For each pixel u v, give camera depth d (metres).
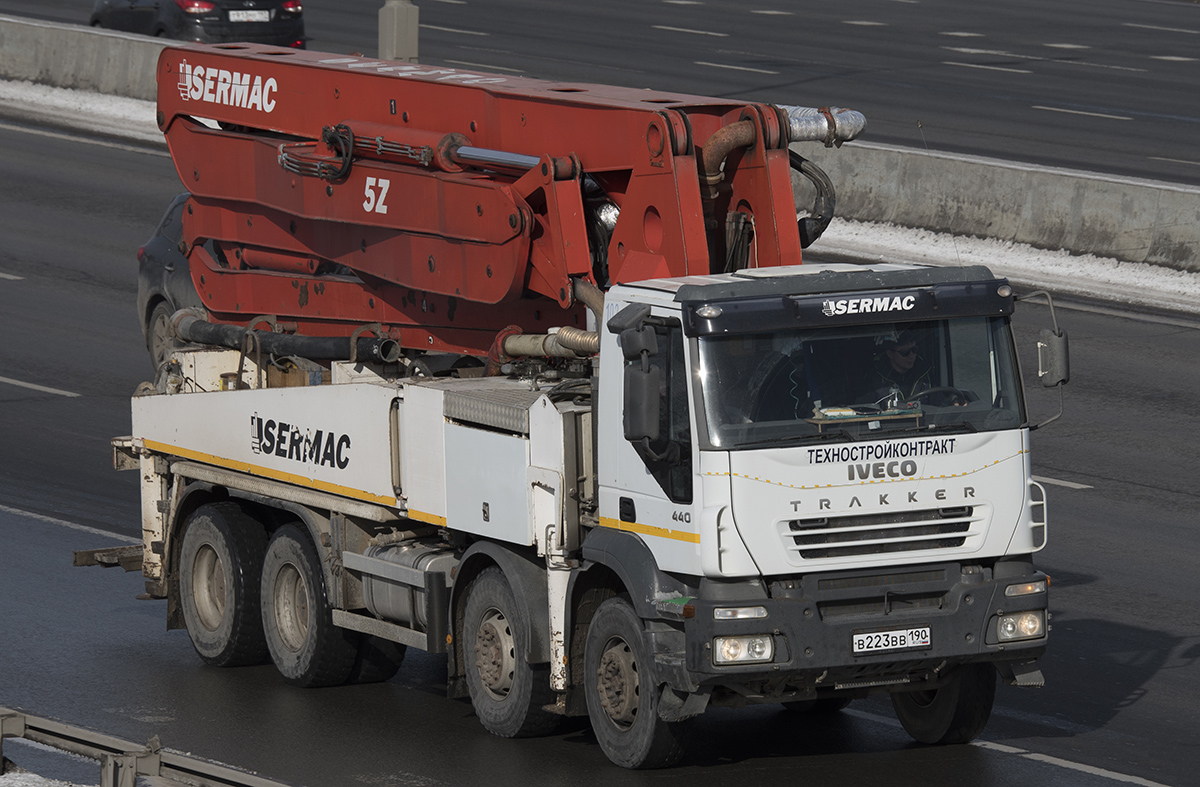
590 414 24.14
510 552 24.89
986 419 22.94
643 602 22.73
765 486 22.00
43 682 28.27
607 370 23.39
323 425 28.05
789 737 25.61
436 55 93.56
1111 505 37.91
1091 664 29.02
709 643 21.95
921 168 62.34
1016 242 59.97
